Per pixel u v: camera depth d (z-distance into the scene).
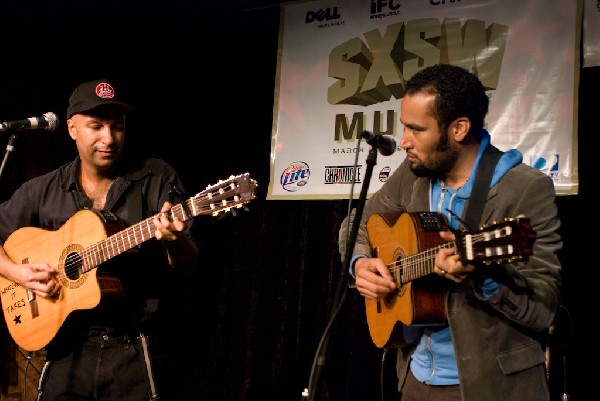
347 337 3.77
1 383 4.05
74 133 2.73
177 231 2.30
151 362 2.49
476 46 3.23
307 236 3.96
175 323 4.23
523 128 3.09
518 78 3.12
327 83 3.61
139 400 2.47
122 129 2.70
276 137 3.69
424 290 2.11
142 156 4.34
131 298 2.54
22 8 4.21
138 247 2.52
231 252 4.24
